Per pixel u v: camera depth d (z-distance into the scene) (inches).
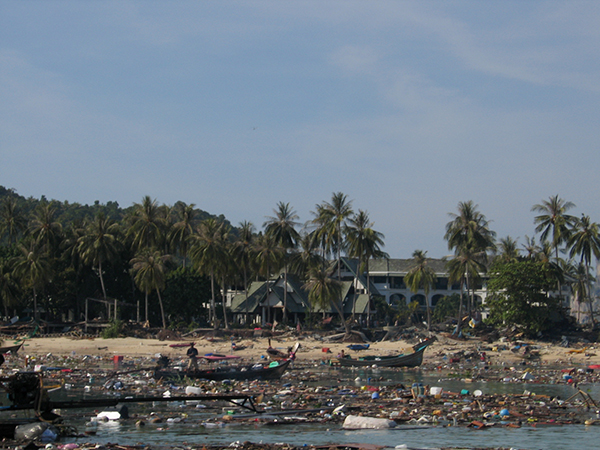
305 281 5575.8
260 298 5713.6
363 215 5265.8
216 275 5064.0
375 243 5329.7
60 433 1273.4
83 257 5142.7
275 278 6427.2
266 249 5132.9
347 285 5836.6
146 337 4739.2
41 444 1190.3
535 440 1301.7
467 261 4879.4
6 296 4980.3
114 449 1155.3
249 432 1391.5
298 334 4783.5
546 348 4220.0
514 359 3831.2
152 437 1326.3
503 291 4798.2
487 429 1428.4
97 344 4343.0
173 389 2156.7
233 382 2385.6
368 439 1306.6
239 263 5359.3
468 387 2352.4
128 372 2628.0
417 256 5123.0
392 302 6815.9
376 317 6008.9
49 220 5477.4
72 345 4315.9
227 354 3961.6
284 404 1795.0
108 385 2236.7
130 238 5684.1
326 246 5605.3
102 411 1681.8
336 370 3161.9
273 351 3735.2
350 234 5241.1
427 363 3597.4
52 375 2662.4
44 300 5408.5
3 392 1820.9
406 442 1274.6
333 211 5428.2
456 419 1528.1
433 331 4968.0
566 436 1346.0
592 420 1512.1
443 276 6889.8
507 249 6072.8
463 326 5128.0
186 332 4923.7
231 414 1637.6
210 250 4832.7
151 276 4810.5
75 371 2869.1
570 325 4830.2
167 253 5954.7
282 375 2687.0
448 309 6348.4
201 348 4210.1
